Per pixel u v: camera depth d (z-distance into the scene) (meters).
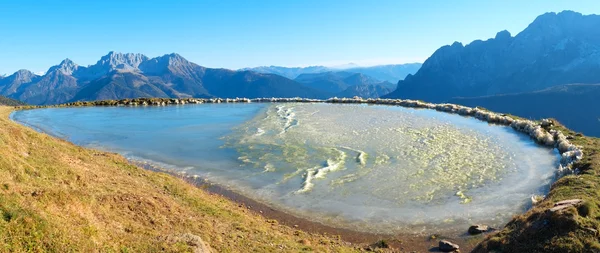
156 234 11.90
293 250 13.30
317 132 39.12
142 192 15.89
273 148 31.88
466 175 23.19
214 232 13.65
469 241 14.94
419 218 17.45
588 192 15.02
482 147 30.56
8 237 8.22
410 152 29.30
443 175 23.34
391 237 15.79
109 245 9.83
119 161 21.94
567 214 12.13
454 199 19.42
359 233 16.28
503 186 20.94
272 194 20.86
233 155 29.77
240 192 21.20
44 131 41.59
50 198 10.71
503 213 17.27
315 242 14.82
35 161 14.94
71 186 14.07
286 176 23.97
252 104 75.88
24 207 9.41
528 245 11.85
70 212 10.59
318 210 18.69
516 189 20.31
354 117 50.50
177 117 54.75
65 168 15.40
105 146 33.66
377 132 38.28
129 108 70.06
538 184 20.84
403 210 18.38
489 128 39.69
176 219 13.95
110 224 11.47
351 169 25.14
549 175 22.23
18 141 16.55
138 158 29.06
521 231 12.62
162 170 25.44
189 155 29.98
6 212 8.93
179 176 23.89
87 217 10.81
